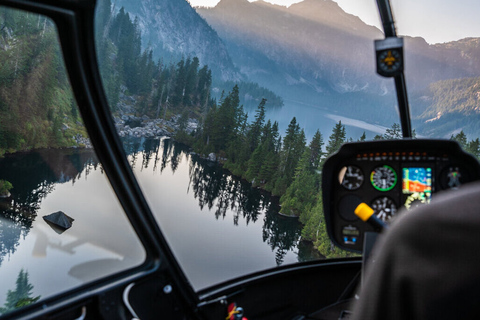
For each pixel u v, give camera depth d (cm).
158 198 3284
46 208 1642
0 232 1983
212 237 3297
